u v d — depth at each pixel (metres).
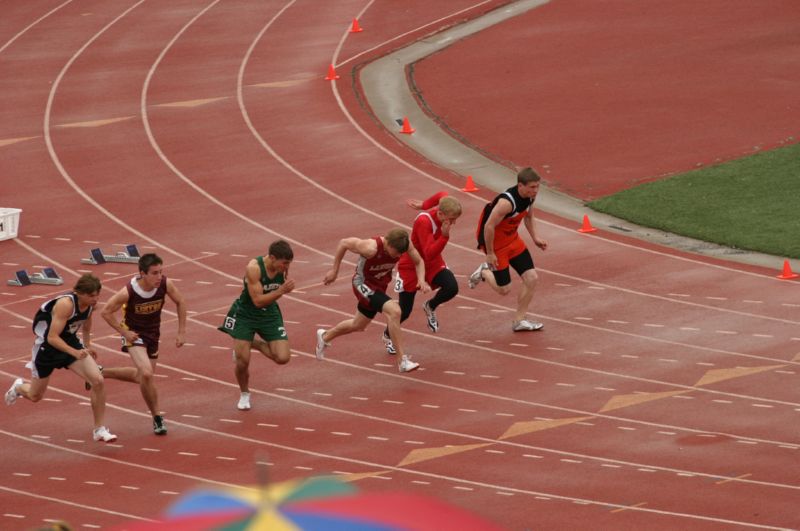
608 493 42.00
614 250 71.44
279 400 52.31
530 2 134.00
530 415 49.56
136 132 100.31
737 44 113.19
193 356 57.56
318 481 17.00
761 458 44.31
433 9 134.75
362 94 108.44
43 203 84.88
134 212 82.06
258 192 84.81
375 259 51.53
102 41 130.50
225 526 16.09
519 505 41.34
